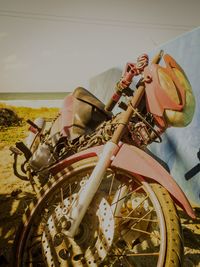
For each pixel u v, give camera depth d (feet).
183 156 9.21
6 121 46.37
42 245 4.54
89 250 4.29
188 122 4.50
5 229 7.35
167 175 4.10
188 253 6.13
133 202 4.99
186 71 9.12
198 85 8.52
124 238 4.82
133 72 4.52
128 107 4.37
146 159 4.26
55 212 4.60
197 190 8.51
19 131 39.29
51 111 105.09
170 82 4.18
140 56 4.48
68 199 4.58
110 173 4.75
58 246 4.50
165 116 4.39
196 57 8.68
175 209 3.78
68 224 4.07
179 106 4.16
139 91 4.37
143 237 4.97
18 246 4.45
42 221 5.14
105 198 4.66
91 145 5.24
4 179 12.08
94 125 6.43
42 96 424.46
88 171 4.64
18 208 8.68
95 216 4.54
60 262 4.39
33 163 6.15
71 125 6.29
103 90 21.07
